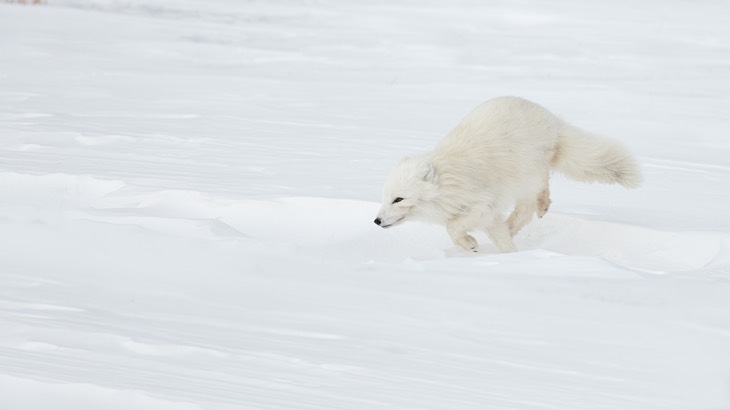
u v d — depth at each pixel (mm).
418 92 28812
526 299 8102
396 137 20297
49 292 7809
